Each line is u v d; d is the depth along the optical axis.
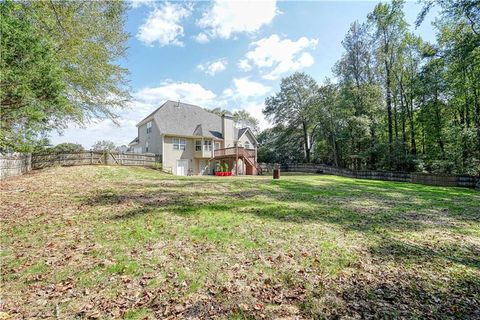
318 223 5.86
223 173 23.62
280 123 35.56
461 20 15.31
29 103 6.78
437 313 2.63
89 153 17.12
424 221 6.31
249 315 2.56
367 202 8.72
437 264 3.84
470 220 6.50
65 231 4.93
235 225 5.48
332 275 3.43
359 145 28.31
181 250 4.12
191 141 25.25
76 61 10.19
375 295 2.96
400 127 27.00
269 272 3.47
